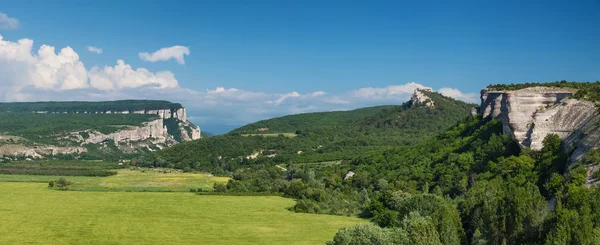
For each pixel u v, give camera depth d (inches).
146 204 7436.0
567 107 5132.9
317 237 5354.3
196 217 6486.2
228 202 7677.2
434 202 4835.1
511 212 3567.9
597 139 4185.5
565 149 4680.1
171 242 5113.2
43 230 5575.8
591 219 3174.2
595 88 5374.0
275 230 5713.6
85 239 5182.1
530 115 5413.4
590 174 3905.0
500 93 6397.6
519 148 5344.5
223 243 5078.7
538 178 4562.0
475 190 4694.9
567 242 2987.2
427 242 3457.2
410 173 6658.5
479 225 3890.3
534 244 3307.1
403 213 5032.0
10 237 5187.0
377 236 3565.5
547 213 3486.7
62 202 7500.0
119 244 4995.1
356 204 6811.0
